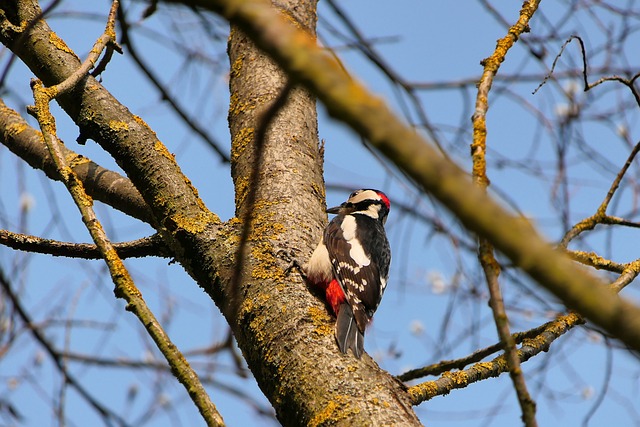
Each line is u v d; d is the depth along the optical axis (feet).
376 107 10.69
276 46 11.19
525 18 25.71
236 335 28.40
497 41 25.04
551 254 10.74
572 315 32.19
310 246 31.35
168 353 20.53
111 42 32.40
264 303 27.81
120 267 22.34
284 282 28.58
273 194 33.22
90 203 23.99
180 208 30.40
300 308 27.53
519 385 16.55
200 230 29.91
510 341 16.81
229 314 28.53
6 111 38.60
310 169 35.24
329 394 24.63
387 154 10.63
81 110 32.32
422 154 10.58
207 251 29.58
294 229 31.65
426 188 10.76
